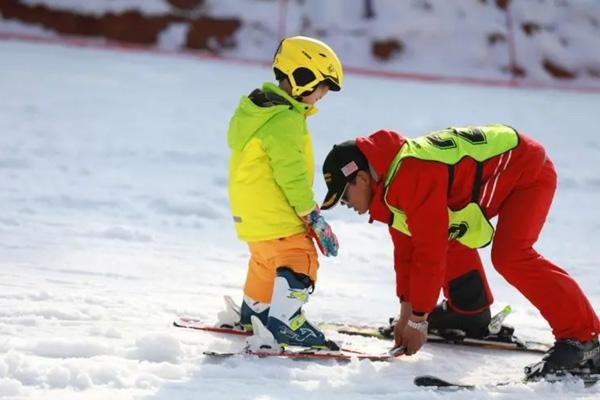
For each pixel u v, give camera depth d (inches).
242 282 611.8
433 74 2223.2
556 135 1478.8
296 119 438.6
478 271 489.7
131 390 379.2
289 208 442.9
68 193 846.5
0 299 502.6
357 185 437.1
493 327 494.0
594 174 1161.4
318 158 1125.7
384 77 2127.2
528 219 437.7
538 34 2349.9
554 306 430.6
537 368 431.2
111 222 759.1
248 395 383.9
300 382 404.5
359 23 2293.3
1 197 807.7
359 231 810.2
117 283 576.4
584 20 2407.7
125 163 1013.2
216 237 746.2
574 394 414.9
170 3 2212.1
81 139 1120.8
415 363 450.6
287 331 439.5
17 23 2142.0
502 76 2261.3
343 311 558.6
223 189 930.1
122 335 453.1
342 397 392.5
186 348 440.5
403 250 462.6
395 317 508.7
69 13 2159.2
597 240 848.9
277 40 2239.2
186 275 616.7
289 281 439.8
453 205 439.2
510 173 442.0
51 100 1370.6
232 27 2223.2
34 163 965.8
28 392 367.9
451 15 2330.2
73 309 489.7
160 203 838.5
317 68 442.6
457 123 1504.7
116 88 1539.1
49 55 1866.4
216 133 1239.5
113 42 2154.3
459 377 437.1
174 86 1632.6
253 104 443.5
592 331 431.8
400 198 429.1
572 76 2311.8
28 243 663.1
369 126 1397.6
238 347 451.2
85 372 386.6
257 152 439.5
